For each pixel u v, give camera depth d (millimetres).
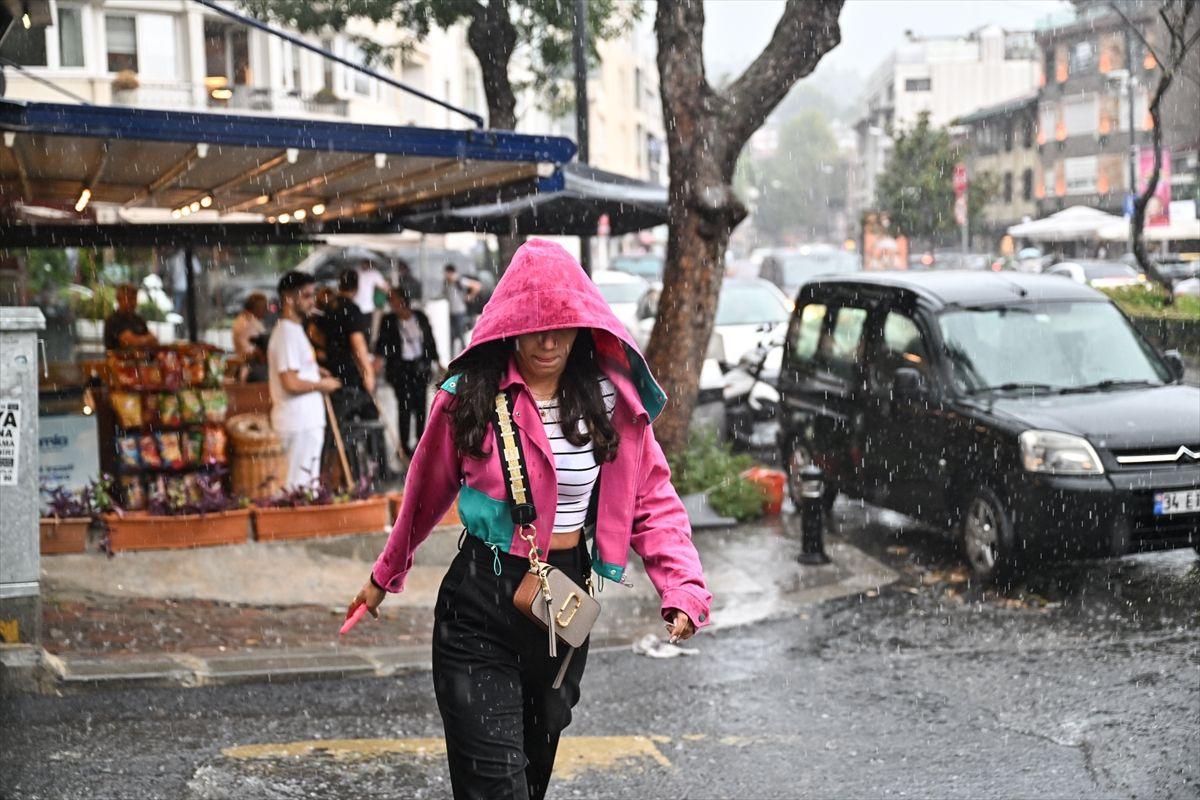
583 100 13938
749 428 15672
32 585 6473
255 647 7320
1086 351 9516
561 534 3600
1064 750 5566
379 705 6410
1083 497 8141
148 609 8008
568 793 5180
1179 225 40844
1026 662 6973
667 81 11102
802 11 10953
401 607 8320
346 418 12312
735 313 17734
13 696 6434
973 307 9773
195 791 5105
